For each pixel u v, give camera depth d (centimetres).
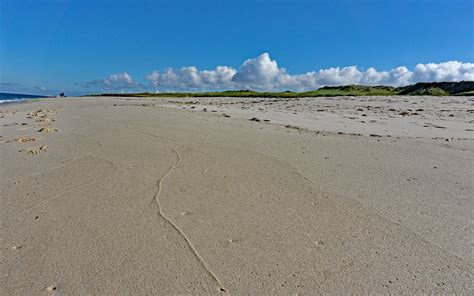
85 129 859
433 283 236
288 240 294
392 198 384
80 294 226
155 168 501
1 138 739
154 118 1105
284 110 1523
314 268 254
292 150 619
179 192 405
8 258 268
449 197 386
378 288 231
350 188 417
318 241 291
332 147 646
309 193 402
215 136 759
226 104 2027
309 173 477
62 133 799
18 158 558
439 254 270
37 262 262
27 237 300
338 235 302
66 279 241
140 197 389
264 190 412
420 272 248
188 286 234
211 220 332
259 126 941
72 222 327
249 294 226
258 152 602
